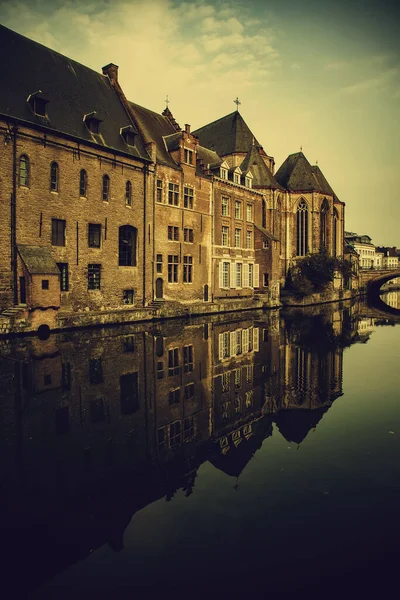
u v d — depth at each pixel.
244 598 3.99
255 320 30.66
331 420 9.09
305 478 6.45
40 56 27.83
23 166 23.38
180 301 35.22
